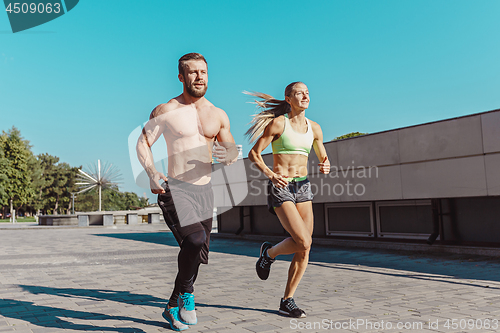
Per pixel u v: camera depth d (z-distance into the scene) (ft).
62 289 18.12
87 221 102.58
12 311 13.74
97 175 143.23
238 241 46.11
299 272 12.59
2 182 213.46
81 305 14.66
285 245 12.69
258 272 13.87
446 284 18.37
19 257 32.45
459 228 29.86
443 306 13.75
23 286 18.98
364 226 36.27
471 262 25.26
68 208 332.60
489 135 25.82
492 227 28.04
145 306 14.44
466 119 27.04
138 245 43.42
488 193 25.88
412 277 20.59
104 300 15.57
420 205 32.04
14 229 89.66
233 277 21.30
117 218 107.24
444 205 30.66
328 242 38.27
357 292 16.69
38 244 46.16
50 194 334.65
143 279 20.95
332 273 22.34
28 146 301.43
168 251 36.78
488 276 20.21
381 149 31.89
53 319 12.58
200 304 14.57
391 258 28.43
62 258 31.55
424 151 29.19
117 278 21.33
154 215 112.47
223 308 13.85
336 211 38.78
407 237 32.83
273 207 12.70
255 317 12.51
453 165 27.63
